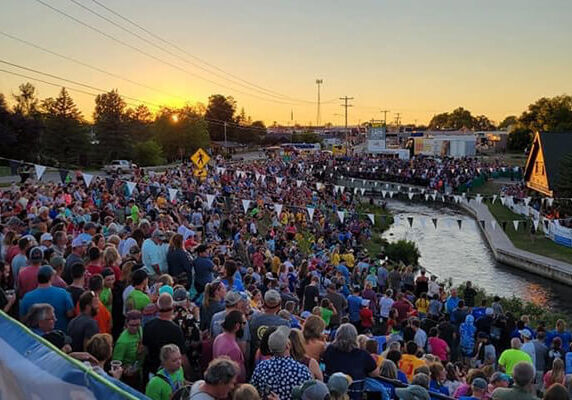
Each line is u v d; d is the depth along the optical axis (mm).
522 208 40219
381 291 18266
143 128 96500
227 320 5785
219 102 128875
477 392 6598
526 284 28203
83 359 4898
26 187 19484
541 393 10492
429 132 133250
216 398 4102
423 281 17984
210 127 126188
